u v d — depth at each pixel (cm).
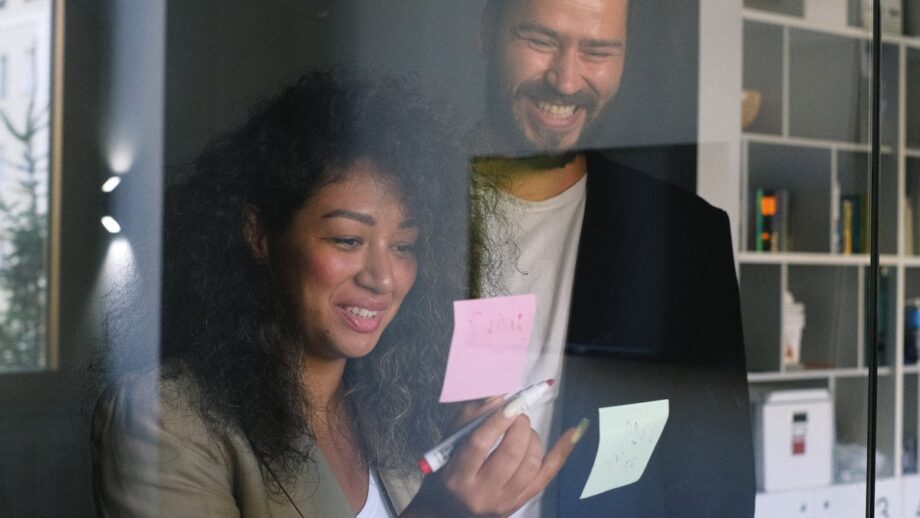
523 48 125
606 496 139
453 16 119
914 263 179
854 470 170
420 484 122
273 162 108
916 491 180
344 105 112
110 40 98
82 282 98
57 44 96
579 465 135
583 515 137
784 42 154
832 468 166
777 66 153
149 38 100
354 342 115
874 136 168
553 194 129
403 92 116
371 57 114
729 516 152
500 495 128
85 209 98
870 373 170
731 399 151
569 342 133
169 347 104
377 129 114
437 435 123
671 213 142
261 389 109
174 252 103
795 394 159
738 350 151
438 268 120
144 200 101
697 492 148
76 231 98
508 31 123
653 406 142
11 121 94
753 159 151
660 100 139
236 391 108
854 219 166
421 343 120
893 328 176
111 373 100
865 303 167
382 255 116
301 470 112
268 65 107
